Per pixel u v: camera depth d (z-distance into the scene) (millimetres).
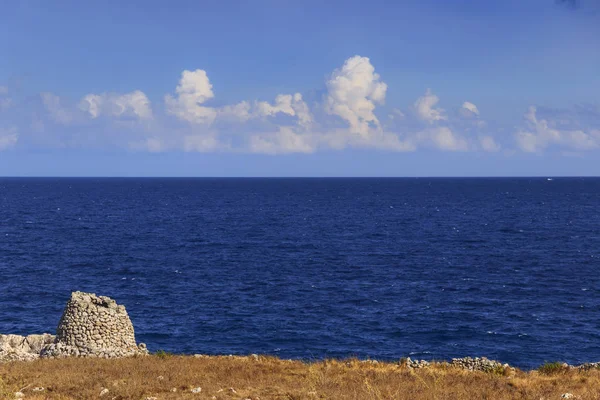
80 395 20891
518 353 49125
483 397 21141
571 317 61219
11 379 23141
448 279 81375
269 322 57938
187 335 53094
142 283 76812
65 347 29859
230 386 22516
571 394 21359
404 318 60250
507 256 101875
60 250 104062
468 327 57094
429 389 22141
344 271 87125
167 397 20719
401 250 109125
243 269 88000
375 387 22219
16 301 65062
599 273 85688
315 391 21469
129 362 27062
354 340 52375
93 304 31156
